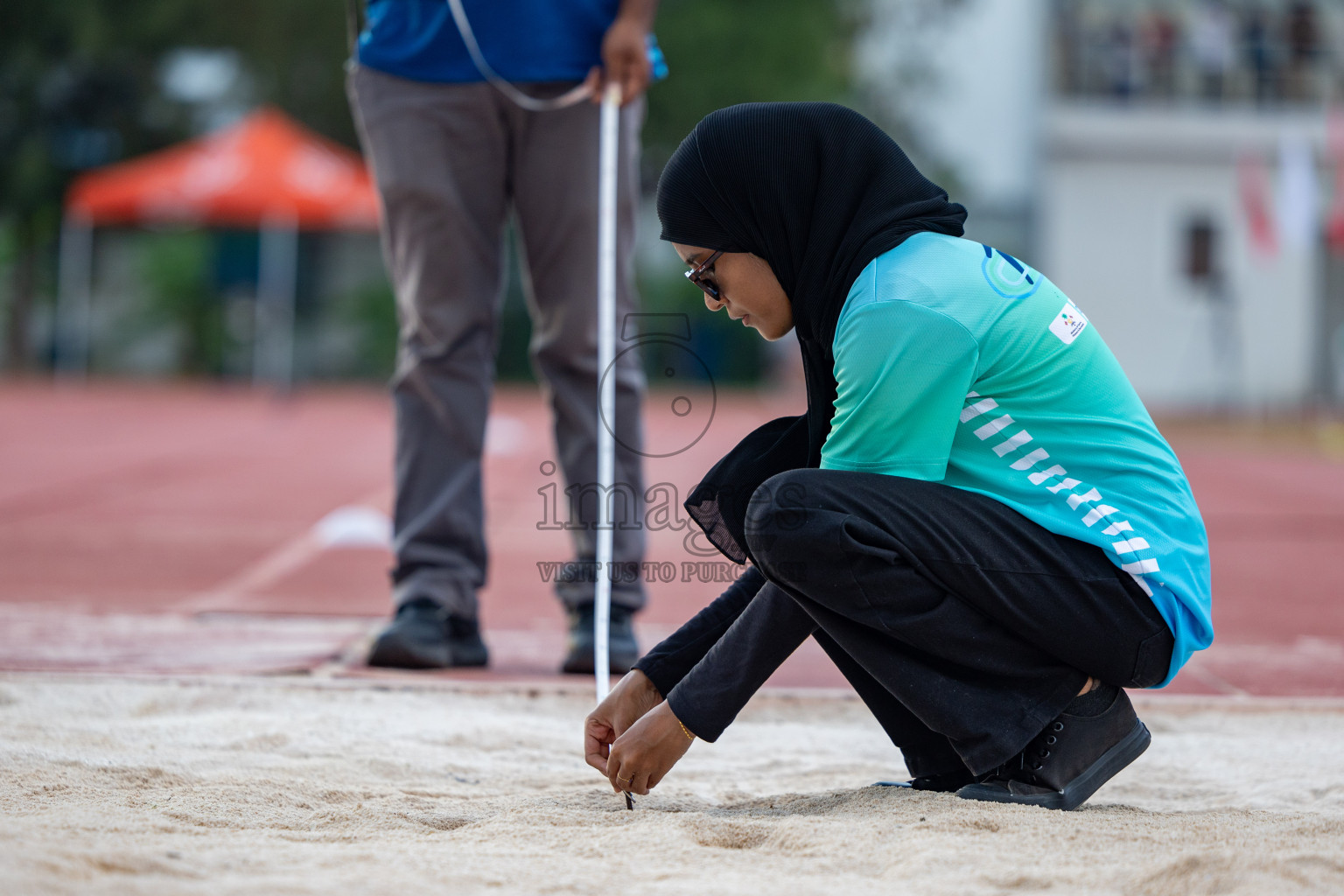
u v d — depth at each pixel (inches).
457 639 435.2
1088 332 268.7
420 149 419.5
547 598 608.7
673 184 271.3
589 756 280.1
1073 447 259.8
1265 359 2581.2
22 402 1738.4
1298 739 361.7
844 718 391.9
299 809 263.6
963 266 257.1
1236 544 809.5
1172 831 239.1
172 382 2472.9
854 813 257.3
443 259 424.2
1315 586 673.0
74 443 1248.8
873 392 249.6
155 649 454.3
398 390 438.9
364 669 421.7
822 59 2377.0
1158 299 2593.5
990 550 249.9
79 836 225.6
